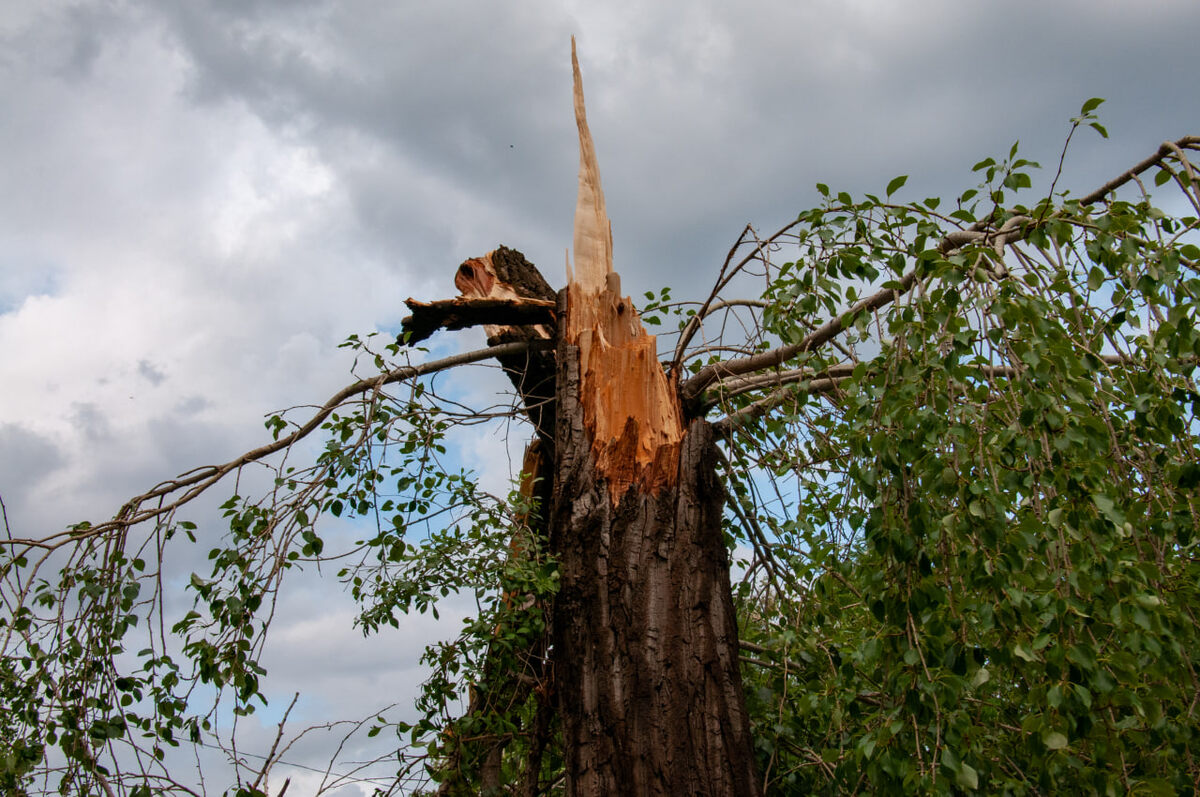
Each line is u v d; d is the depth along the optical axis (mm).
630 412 4227
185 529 3869
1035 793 2904
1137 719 2520
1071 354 2680
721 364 4383
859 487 3076
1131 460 2967
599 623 3824
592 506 4051
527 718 4621
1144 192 3064
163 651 3600
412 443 4457
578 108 5309
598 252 4895
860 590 3510
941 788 2449
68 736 3480
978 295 2863
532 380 5055
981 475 2672
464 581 4090
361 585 4133
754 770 3660
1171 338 2750
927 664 2611
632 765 3559
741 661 4469
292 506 4016
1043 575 2553
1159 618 2400
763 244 4004
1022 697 3080
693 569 3951
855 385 3029
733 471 4633
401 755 4078
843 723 3449
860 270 3391
